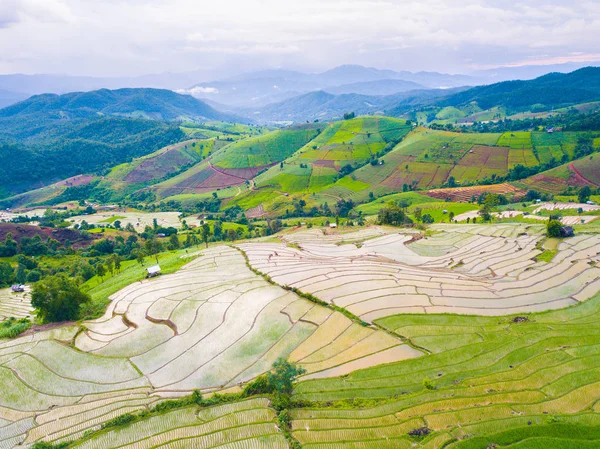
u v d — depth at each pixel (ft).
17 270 471.21
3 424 184.34
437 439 141.90
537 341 203.41
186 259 426.92
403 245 432.66
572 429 138.92
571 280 289.74
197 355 228.02
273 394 179.42
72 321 285.23
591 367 176.96
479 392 166.61
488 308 254.06
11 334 263.70
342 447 143.64
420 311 252.21
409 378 183.73
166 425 166.30
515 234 427.74
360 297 277.03
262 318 257.34
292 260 385.70
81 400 197.57
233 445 149.69
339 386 182.50
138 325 268.41
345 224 607.37
